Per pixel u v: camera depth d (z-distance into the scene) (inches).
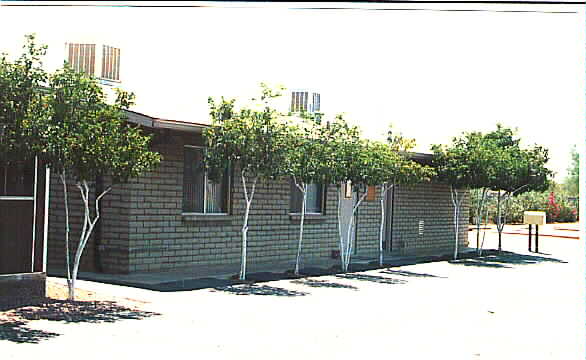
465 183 741.9
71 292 390.3
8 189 366.3
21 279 373.7
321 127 560.1
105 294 422.3
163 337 315.3
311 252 682.8
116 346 292.4
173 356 280.8
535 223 888.3
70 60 554.3
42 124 334.3
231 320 364.2
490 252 860.0
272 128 487.8
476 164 735.7
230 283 497.0
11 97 327.6
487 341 342.0
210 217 574.6
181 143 546.0
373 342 327.3
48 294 400.5
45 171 382.0
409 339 337.7
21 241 373.1
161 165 534.0
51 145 336.5
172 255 546.3
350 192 735.1
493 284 569.6
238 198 600.7
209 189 580.7
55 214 550.9
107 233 524.7
